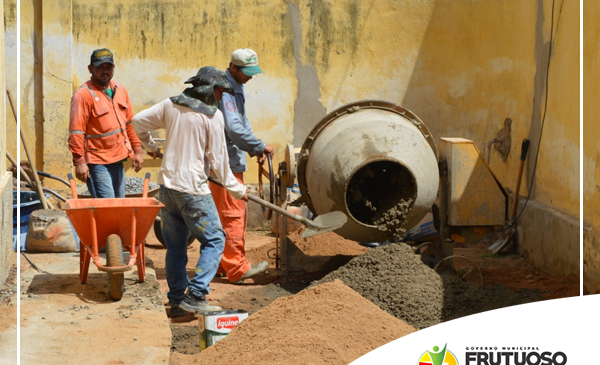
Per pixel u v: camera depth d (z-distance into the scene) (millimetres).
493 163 10422
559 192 8391
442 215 7613
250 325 4898
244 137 7152
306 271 7914
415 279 6625
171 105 6070
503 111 10188
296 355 4258
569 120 8086
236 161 7406
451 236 7672
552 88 8633
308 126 10664
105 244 5973
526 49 9539
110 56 7098
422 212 7137
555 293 7016
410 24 10695
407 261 6797
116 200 6227
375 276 6680
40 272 6766
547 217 8367
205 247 6188
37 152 9984
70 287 6238
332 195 6977
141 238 6004
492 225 7559
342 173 6898
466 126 10664
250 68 7312
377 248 6938
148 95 10242
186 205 6055
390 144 6922
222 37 10359
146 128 6176
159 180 6105
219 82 6027
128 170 10250
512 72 10000
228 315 5133
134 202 6254
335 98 10695
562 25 8328
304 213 9234
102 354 4688
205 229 6121
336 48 10641
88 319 5395
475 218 7508
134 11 10133
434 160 7246
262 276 7895
